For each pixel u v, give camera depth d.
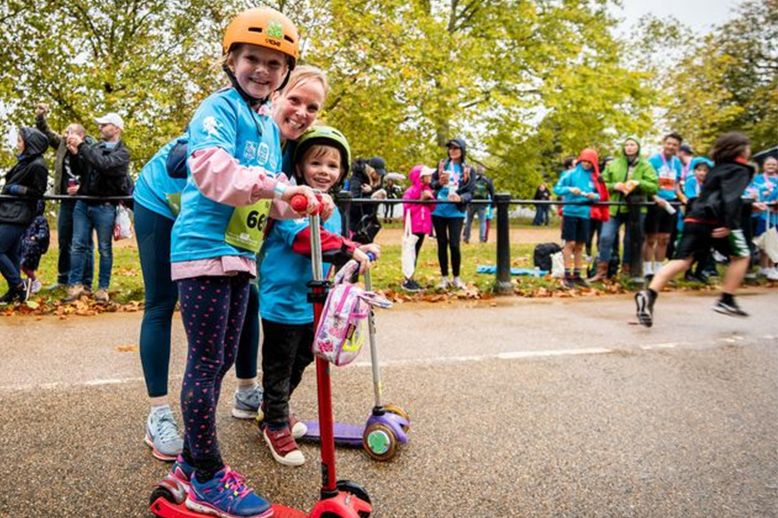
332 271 3.02
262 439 3.13
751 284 9.12
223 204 2.26
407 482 2.73
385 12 14.41
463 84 14.49
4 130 12.95
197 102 12.65
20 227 6.05
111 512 2.42
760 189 9.55
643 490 2.71
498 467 2.89
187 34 13.98
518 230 20.75
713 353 4.95
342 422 3.36
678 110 22.56
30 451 2.91
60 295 6.49
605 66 18.36
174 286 2.92
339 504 2.18
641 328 5.82
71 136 6.26
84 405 3.50
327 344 2.16
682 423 3.47
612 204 7.95
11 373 4.05
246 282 2.46
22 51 12.98
